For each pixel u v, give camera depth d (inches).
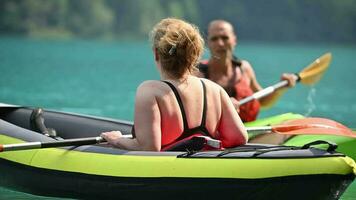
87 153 567.5
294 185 494.0
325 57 1003.9
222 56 842.8
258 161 501.0
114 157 548.1
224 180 502.9
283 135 753.6
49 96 1552.7
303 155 498.9
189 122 530.0
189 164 514.9
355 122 1274.6
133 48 5821.9
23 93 1589.6
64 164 572.4
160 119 525.0
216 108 541.3
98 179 547.5
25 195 620.1
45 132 718.5
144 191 529.0
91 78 2192.4
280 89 946.1
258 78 2347.4
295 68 3100.4
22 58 3201.3
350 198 625.0
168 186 519.2
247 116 852.6
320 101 1676.9
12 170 616.4
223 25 842.8
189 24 539.5
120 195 542.6
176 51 527.8
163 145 534.0
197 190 512.4
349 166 494.9
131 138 557.0
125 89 1827.0
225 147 551.5
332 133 619.8
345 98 1780.3
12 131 638.5
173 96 527.8
